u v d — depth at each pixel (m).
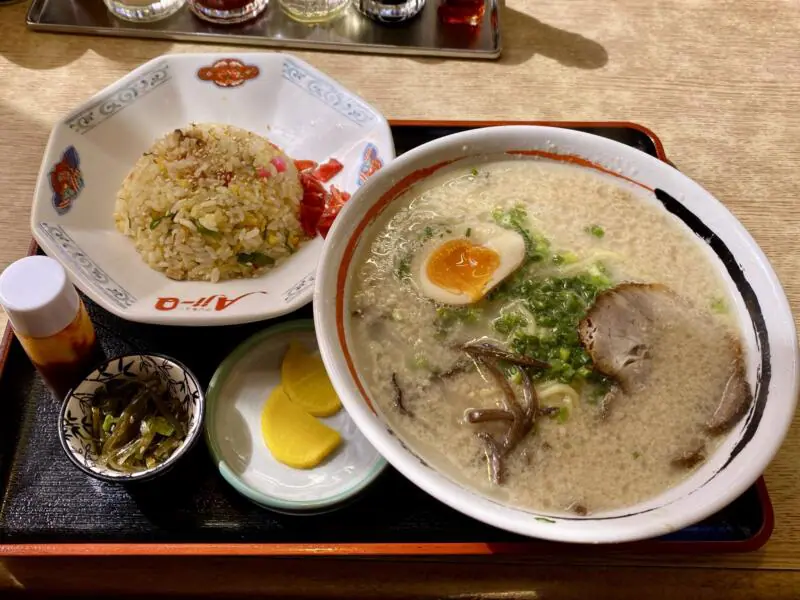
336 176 0.45
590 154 0.38
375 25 0.55
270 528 0.32
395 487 0.33
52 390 0.35
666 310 0.34
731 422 0.31
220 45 0.54
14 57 0.52
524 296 0.35
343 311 0.33
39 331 0.32
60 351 0.33
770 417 0.29
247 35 0.54
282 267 0.41
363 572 0.31
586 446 0.31
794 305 0.41
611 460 0.30
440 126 0.46
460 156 0.38
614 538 0.26
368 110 0.45
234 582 0.31
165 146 0.43
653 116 0.51
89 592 0.31
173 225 0.40
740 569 0.32
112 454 0.32
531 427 0.31
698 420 0.31
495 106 0.51
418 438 0.31
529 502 0.29
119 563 0.31
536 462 0.30
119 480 0.30
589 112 0.51
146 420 0.33
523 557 0.32
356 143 0.45
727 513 0.32
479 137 0.37
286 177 0.44
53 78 0.51
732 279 0.34
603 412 0.31
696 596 0.31
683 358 0.33
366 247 0.36
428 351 0.33
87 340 0.34
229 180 0.42
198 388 0.33
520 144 0.38
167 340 0.38
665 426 0.31
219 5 0.53
